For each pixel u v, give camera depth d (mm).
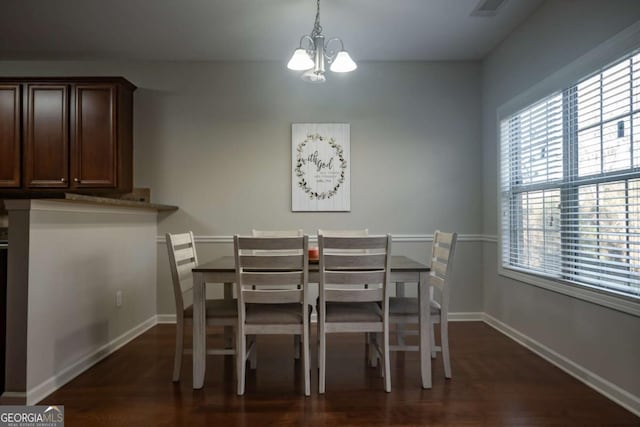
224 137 3787
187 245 2682
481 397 2141
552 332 2660
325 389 2244
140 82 3775
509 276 3240
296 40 3355
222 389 2252
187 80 3789
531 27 2934
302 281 2188
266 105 3789
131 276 3262
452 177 3818
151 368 2586
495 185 3531
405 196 3803
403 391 2215
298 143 3775
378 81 3816
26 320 2066
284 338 3229
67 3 2764
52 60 3742
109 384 2330
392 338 3166
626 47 2006
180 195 3771
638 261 1959
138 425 1867
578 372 2379
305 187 3773
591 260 2279
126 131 3582
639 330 1938
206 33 3229
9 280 2072
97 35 3252
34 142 3389
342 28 3145
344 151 3783
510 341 3121
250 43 3418
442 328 2393
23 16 2939
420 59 3779
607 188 2180
